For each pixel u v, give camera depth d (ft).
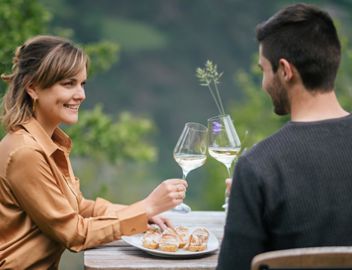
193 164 10.32
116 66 151.43
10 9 22.79
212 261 9.37
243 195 7.45
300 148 7.47
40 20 24.53
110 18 155.84
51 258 9.93
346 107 31.99
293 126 7.59
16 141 9.69
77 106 10.18
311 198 7.36
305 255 6.70
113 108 147.02
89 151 27.53
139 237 10.05
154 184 119.44
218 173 52.75
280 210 7.41
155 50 156.35
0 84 19.02
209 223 11.22
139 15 159.12
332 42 7.67
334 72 7.72
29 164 9.53
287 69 7.70
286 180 7.38
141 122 30.99
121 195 81.41
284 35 7.72
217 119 10.36
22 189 9.55
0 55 19.79
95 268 9.00
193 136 10.27
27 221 9.75
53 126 10.27
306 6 7.79
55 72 9.84
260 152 7.53
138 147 29.86
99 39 154.20
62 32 26.89
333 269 6.77
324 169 7.40
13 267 9.66
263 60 7.94
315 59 7.61
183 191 10.03
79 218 9.70
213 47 157.69
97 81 146.51
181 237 9.78
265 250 7.62
